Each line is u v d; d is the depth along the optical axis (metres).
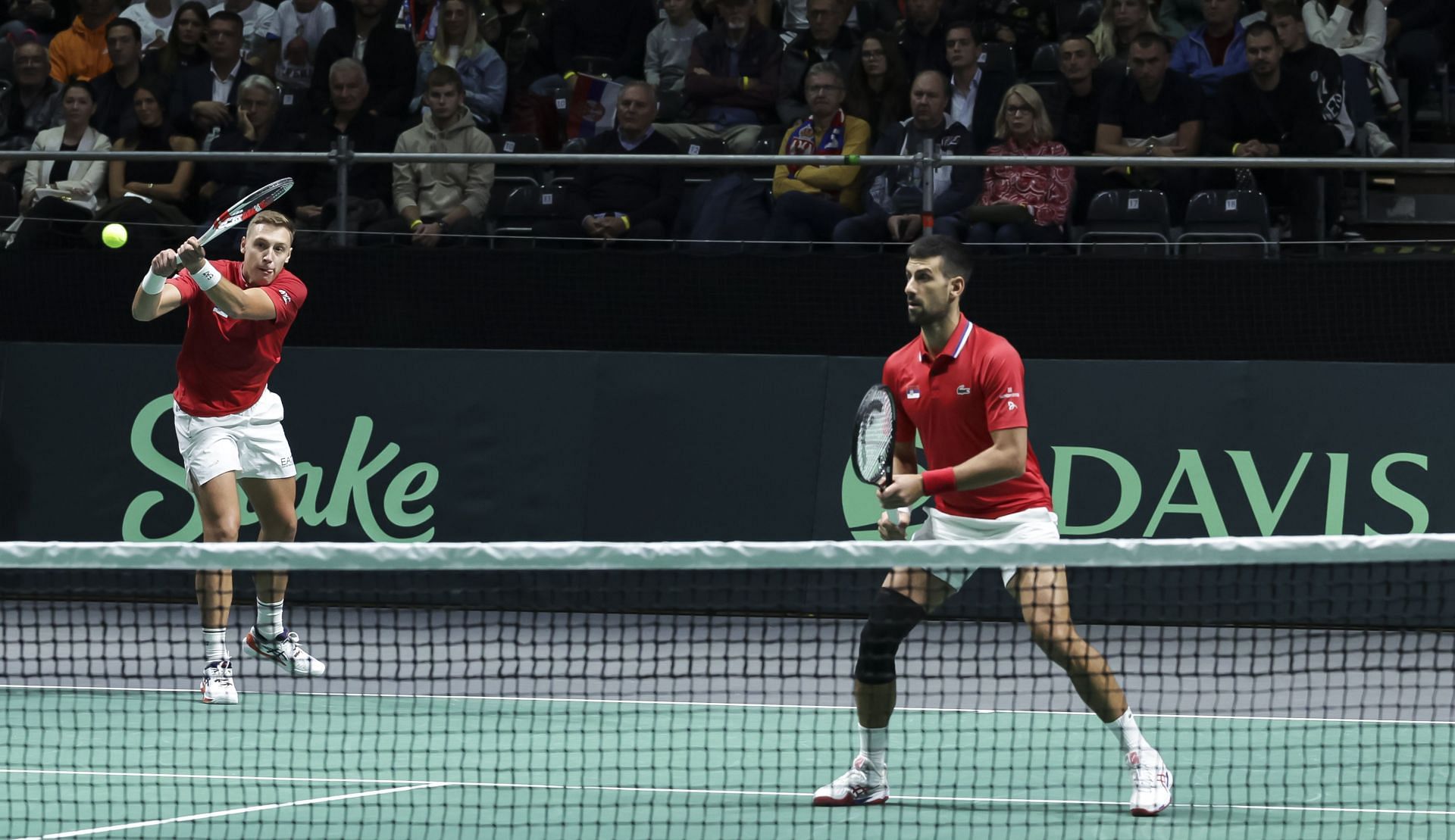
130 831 11.04
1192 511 22.05
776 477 22.95
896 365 12.46
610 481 23.42
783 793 12.34
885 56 24.75
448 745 14.34
